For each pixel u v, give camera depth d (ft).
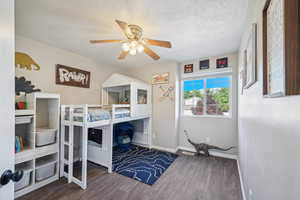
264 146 3.18
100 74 11.48
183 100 11.96
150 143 11.96
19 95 6.93
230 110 10.04
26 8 5.00
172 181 6.95
